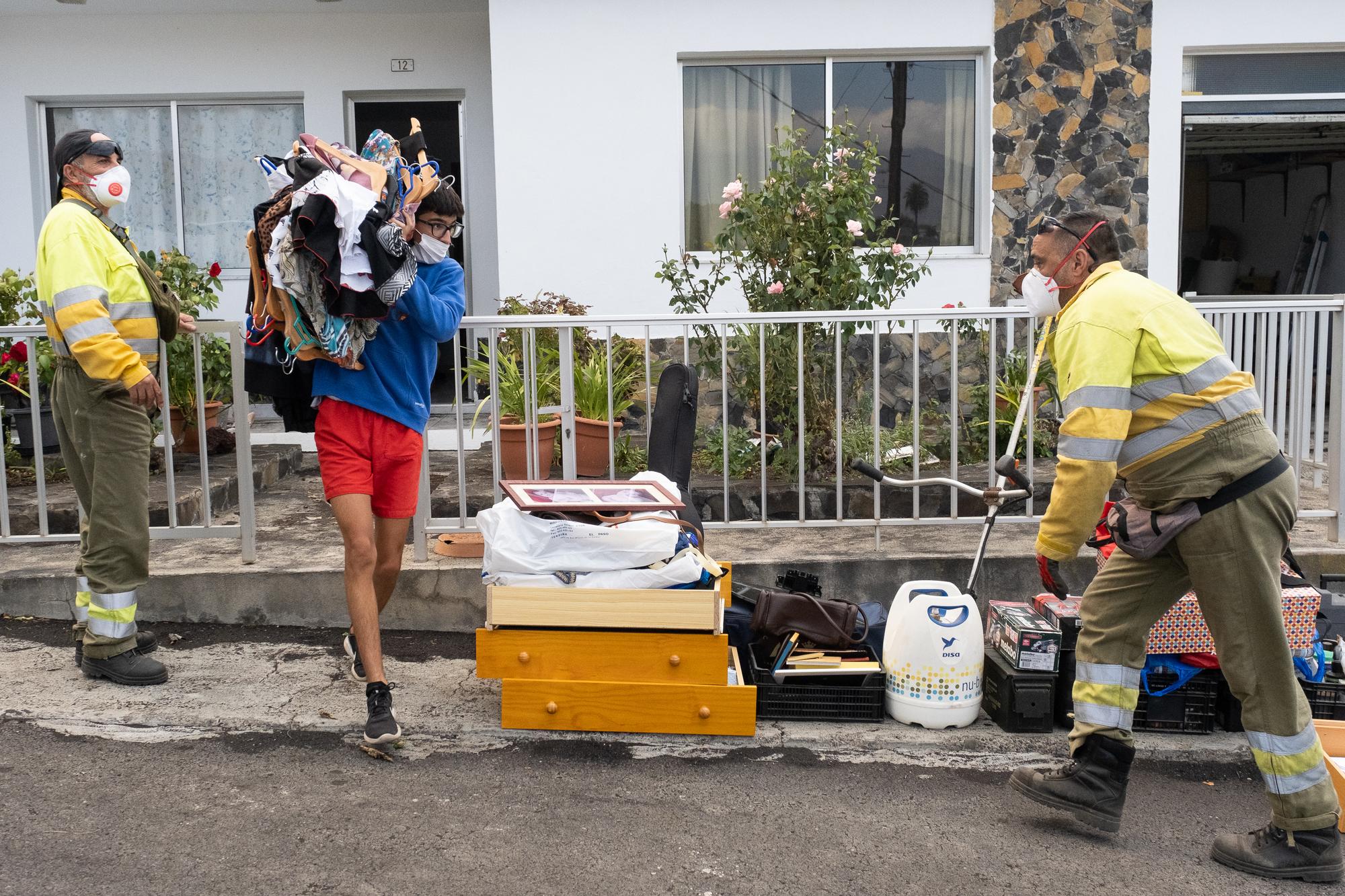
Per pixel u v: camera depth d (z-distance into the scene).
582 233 7.77
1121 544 3.18
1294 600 3.86
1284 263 9.89
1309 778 3.03
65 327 3.88
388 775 3.55
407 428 3.91
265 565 5.02
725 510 5.25
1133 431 3.11
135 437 4.10
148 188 9.05
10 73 8.65
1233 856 3.09
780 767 3.69
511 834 3.18
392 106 9.11
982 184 7.87
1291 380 5.33
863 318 5.03
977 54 7.84
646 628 3.88
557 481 4.38
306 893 2.84
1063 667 4.04
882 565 4.99
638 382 6.70
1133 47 7.69
